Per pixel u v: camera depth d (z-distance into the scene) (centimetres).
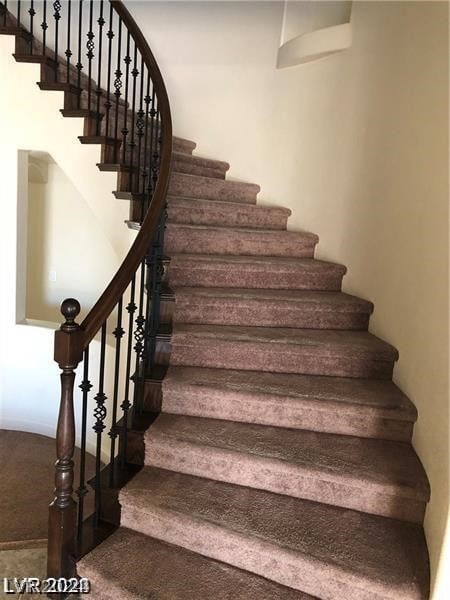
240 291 276
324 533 164
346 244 308
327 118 334
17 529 266
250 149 410
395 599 144
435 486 162
